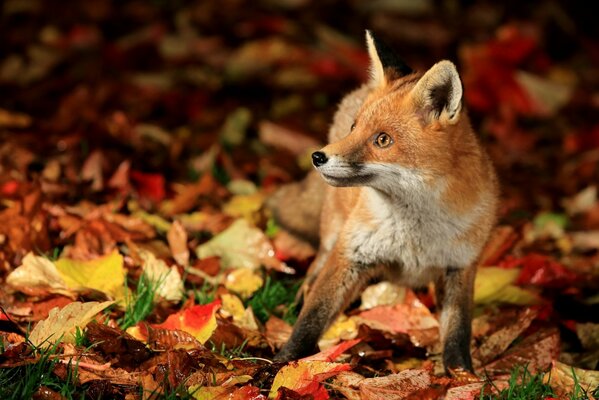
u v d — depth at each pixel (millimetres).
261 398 5223
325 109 14594
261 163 11891
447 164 6383
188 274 7430
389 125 6340
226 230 8031
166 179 10555
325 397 5289
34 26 17047
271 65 16031
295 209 8469
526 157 13453
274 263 7848
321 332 6508
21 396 4926
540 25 18781
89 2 18188
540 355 6566
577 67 17750
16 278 6566
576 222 10992
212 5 18625
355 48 16562
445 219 6508
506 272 7805
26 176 9031
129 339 5668
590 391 5973
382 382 5488
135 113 13328
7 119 11133
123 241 7719
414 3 18953
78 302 5766
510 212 10797
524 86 15102
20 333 5984
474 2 19656
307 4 18984
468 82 15102
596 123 15016
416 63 16750
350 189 7090
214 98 14719
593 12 19469
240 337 6309
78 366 5348
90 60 15516
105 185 9328
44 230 7570
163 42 16359
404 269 6848
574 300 7867
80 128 11000
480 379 6086
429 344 6832
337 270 6676
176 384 5312
